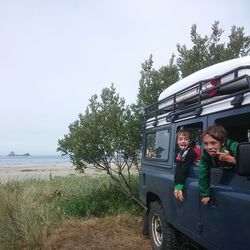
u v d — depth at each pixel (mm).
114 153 5707
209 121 2521
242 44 5609
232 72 2260
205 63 5656
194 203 2600
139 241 4117
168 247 3242
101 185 6812
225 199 2148
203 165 2338
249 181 2016
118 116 5598
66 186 7773
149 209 3855
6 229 4434
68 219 5066
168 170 3299
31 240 4145
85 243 4090
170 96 3338
